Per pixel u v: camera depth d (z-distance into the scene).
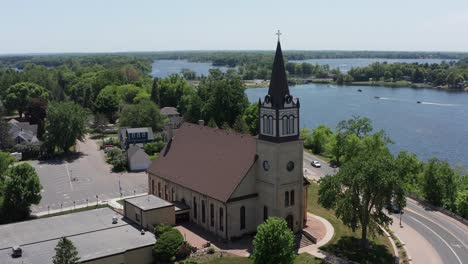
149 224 74.75
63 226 75.88
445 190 99.00
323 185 72.12
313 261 66.31
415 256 71.75
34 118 174.38
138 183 110.69
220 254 68.31
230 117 161.50
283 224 58.47
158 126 165.38
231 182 74.50
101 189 106.06
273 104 70.12
